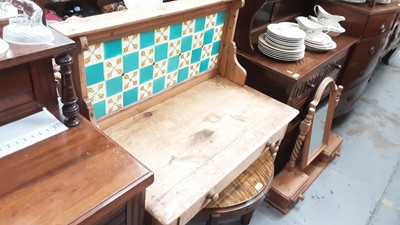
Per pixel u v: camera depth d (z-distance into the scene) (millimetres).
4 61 563
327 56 1610
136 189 634
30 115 731
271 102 1278
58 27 780
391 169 2012
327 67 1664
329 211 1672
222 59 1366
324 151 1885
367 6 1870
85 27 804
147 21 947
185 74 1245
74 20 838
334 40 1823
